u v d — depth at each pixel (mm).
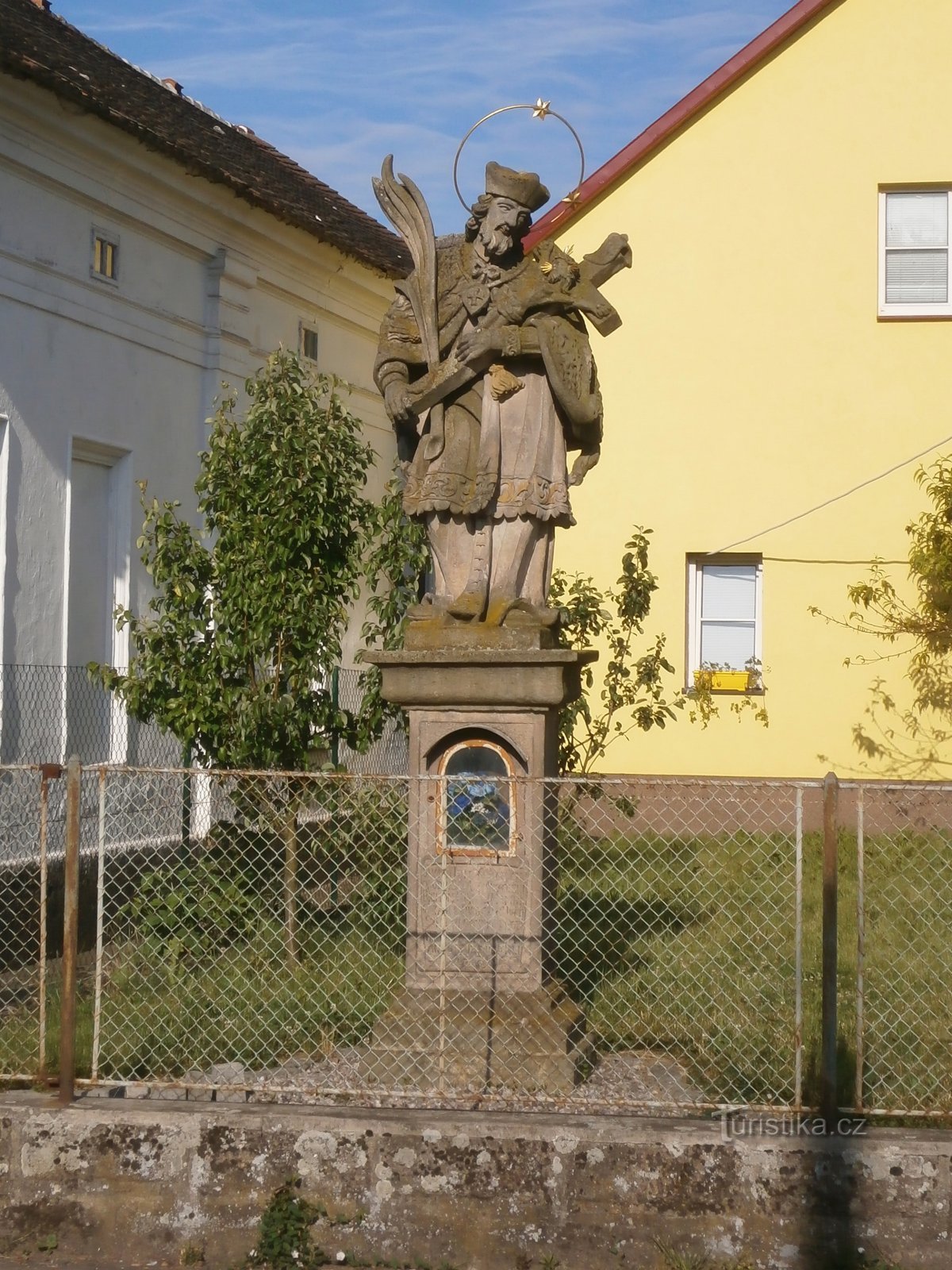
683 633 15133
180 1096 6125
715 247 15125
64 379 11766
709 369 15141
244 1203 5480
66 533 11719
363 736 9227
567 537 15352
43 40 12711
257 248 14688
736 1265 5262
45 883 5992
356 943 8039
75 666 11477
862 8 14914
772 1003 7477
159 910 8406
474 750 6648
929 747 14711
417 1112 5574
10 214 11078
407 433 7199
